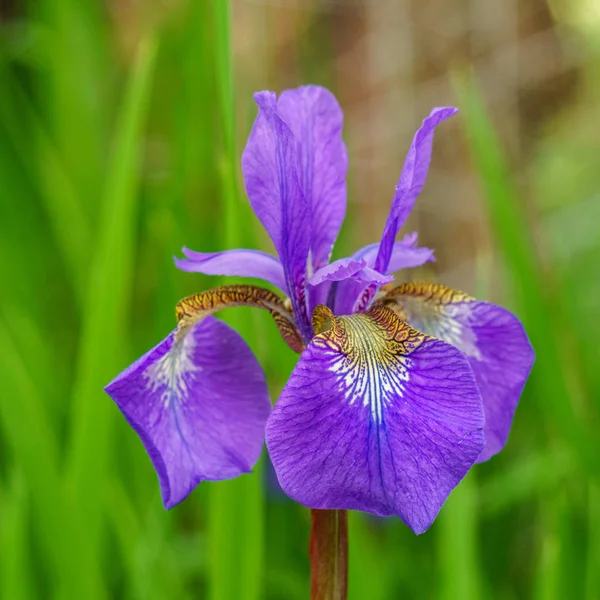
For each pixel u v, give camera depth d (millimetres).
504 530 466
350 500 287
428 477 287
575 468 402
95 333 372
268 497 438
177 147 504
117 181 386
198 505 454
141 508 430
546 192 823
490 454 323
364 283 322
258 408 325
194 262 325
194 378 322
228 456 319
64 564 357
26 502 377
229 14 345
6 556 371
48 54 581
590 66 830
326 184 329
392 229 313
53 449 381
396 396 294
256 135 319
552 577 366
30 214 570
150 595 379
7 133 561
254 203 320
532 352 325
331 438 289
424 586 431
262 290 325
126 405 307
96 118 593
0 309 459
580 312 515
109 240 377
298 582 421
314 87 331
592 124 846
